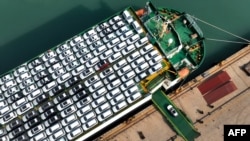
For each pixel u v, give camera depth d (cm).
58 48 10031
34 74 9756
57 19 11181
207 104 9969
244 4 11394
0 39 10881
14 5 11269
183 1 11450
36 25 11088
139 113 9738
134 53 9900
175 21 10744
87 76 9744
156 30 10369
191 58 10288
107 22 10362
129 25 10331
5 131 9200
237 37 11075
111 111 9369
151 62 9825
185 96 10038
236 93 10106
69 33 11038
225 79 10219
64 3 11356
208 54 10912
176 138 9531
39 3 11319
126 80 9656
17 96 9500
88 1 11400
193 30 10656
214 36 11094
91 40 10112
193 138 9488
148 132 9588
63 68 9838
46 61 9894
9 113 9325
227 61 10431
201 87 10131
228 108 9931
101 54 9975
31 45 10862
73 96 9494
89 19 11212
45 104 9375
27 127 9181
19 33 10975
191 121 9725
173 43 10300
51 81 9681
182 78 10131
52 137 9081
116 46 10000
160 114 9781
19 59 10719
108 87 9581
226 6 11456
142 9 10575
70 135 9100
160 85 9850
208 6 11419
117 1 11400
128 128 9606
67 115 9294
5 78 9669
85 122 9225
